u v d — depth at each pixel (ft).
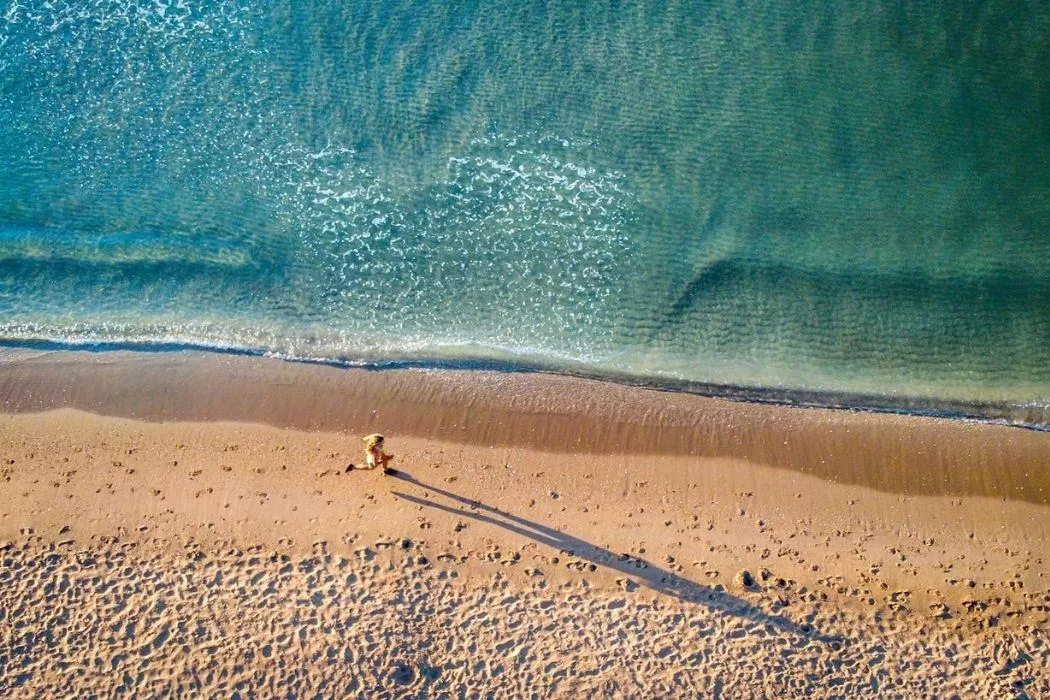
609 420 65.21
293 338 70.18
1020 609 56.13
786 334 71.26
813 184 78.28
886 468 63.10
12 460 61.05
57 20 86.33
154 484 60.13
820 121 81.10
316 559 56.65
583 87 82.89
